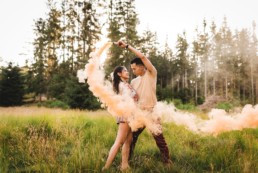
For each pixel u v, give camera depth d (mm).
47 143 5449
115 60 37344
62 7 43906
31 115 8820
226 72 63312
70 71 39281
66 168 4188
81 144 5738
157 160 5066
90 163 4395
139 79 4727
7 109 15305
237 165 4410
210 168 4566
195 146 5930
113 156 4359
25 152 5160
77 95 21766
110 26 39312
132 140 4812
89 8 40969
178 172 4332
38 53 45438
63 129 6699
